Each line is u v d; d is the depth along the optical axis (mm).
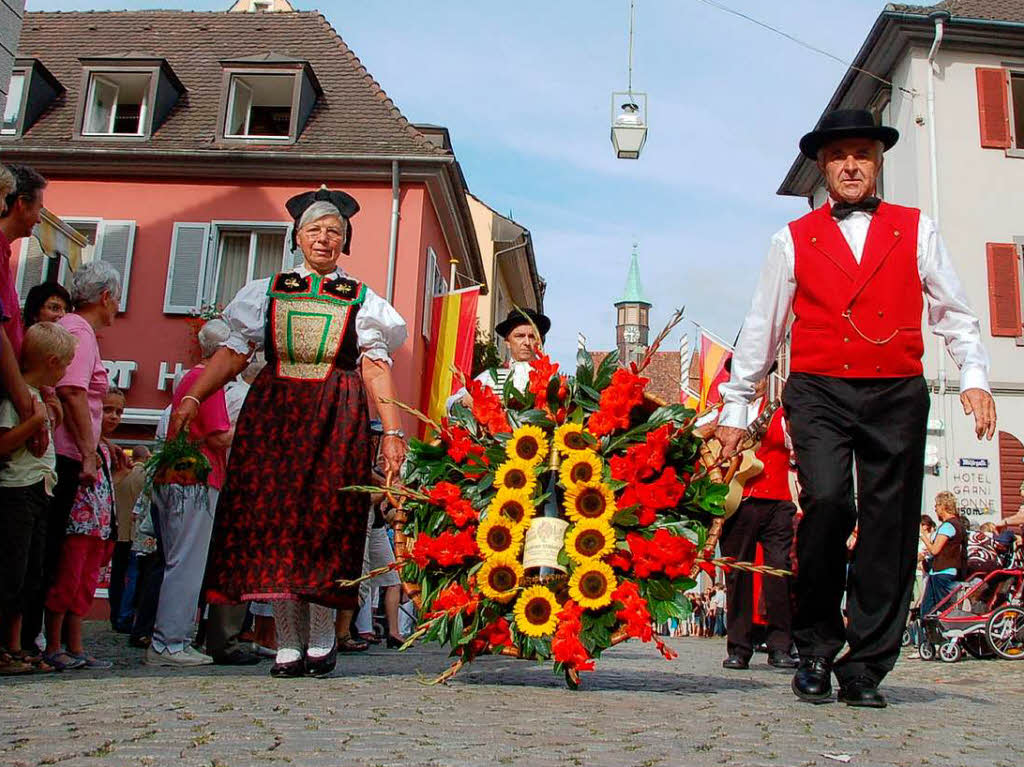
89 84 22438
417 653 8070
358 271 21250
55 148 21594
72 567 5457
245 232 21953
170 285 21359
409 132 22156
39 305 5484
